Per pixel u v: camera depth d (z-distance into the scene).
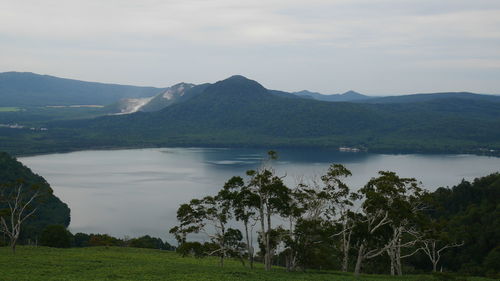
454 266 115.31
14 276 55.97
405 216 66.25
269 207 67.06
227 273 64.00
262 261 104.38
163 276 60.03
